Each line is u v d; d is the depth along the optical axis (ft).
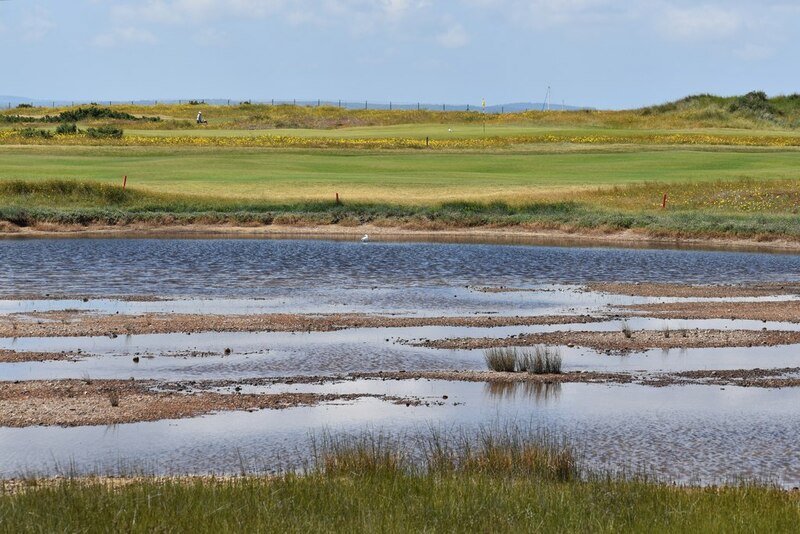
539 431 102.53
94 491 69.41
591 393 121.29
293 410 110.93
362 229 336.90
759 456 95.81
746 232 315.78
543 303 193.47
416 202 357.20
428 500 69.62
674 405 115.34
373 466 80.94
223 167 445.78
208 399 115.03
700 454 96.02
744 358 143.54
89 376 126.41
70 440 98.12
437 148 527.81
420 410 111.65
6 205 332.80
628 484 76.18
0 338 151.12
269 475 85.66
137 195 356.79
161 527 61.41
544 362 135.85
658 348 149.79
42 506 65.36
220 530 61.46
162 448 95.71
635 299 199.82
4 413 107.24
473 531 63.46
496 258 268.00
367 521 63.62
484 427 104.12
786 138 585.22
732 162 467.52
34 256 255.50
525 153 515.09
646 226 326.85
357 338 154.71
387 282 220.84
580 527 64.08
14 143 500.33
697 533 63.10
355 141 542.57
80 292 199.21
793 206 353.10
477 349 147.64
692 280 229.66
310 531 61.41
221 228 334.85
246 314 174.40
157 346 146.72
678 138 576.20
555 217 341.00
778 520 65.92
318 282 218.79
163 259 254.27
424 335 158.30
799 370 135.44
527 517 66.03
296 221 341.21
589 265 255.09
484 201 358.64
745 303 194.18
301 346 147.95
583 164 469.98
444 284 219.00
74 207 341.41
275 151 501.97
